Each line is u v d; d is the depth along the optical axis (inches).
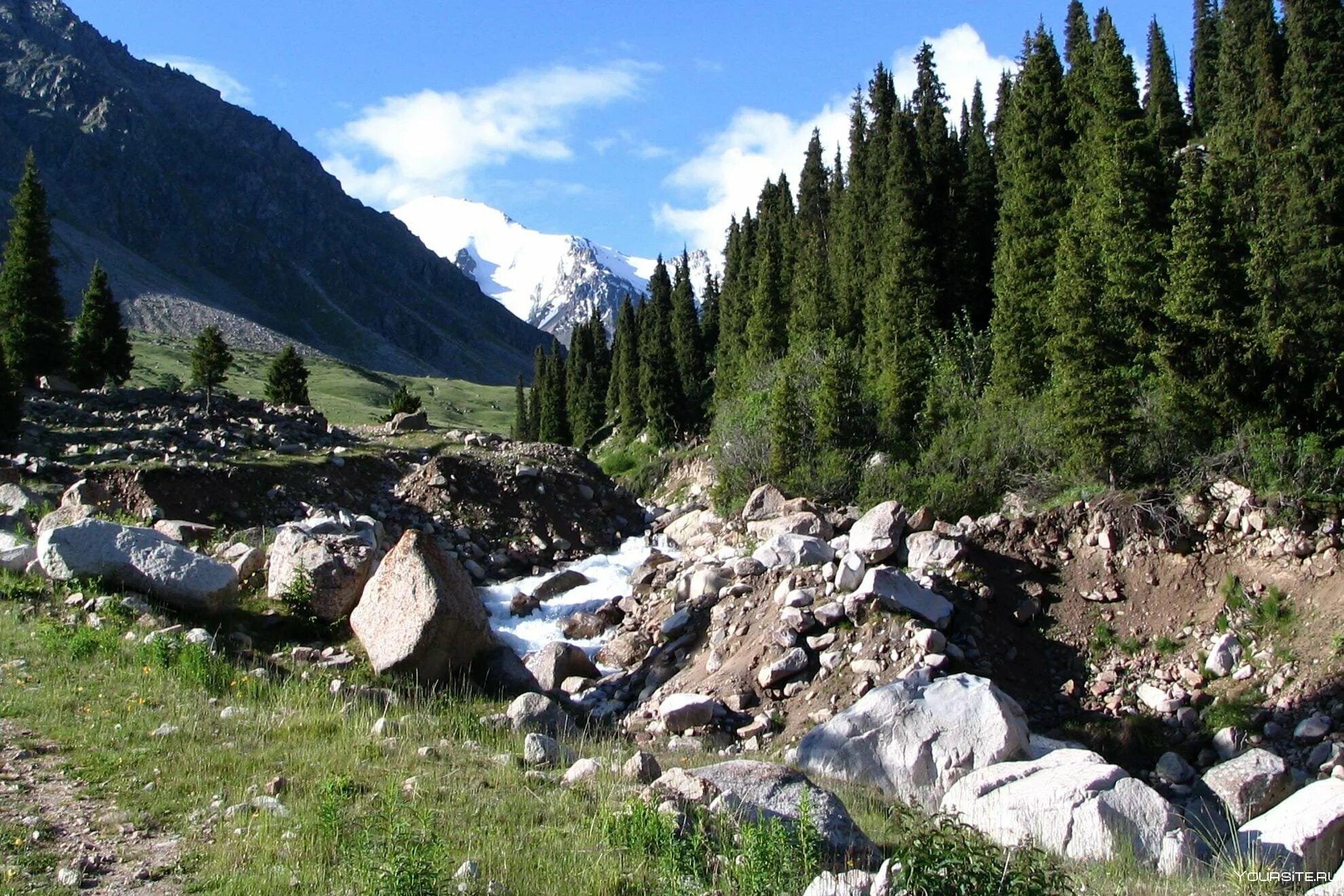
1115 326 1085.1
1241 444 884.6
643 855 349.4
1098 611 779.4
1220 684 708.7
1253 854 432.5
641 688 772.6
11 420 1182.3
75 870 322.3
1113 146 1465.3
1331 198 1344.7
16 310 1636.3
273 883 316.5
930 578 764.0
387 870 306.2
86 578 675.4
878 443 1382.9
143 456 1158.3
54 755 423.8
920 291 1872.5
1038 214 1692.9
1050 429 1112.8
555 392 4094.5
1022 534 839.7
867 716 579.2
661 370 2824.8
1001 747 553.9
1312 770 620.1
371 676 645.9
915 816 369.7
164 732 457.1
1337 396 900.0
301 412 1603.1
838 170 3535.9
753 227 3890.3
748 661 729.0
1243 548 791.1
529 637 936.3
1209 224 1016.2
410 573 669.9
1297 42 1921.8
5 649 560.1
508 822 380.5
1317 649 695.1
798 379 1600.6
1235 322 956.0
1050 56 1973.4
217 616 690.2
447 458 1295.5
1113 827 441.4
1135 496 855.7
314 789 400.2
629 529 1366.9
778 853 331.3
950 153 2477.9
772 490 1177.4
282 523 1091.3
